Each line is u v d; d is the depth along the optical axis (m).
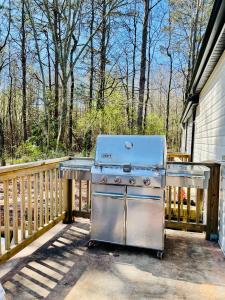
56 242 3.55
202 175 3.13
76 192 6.88
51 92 12.14
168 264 3.02
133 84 17.08
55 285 2.56
